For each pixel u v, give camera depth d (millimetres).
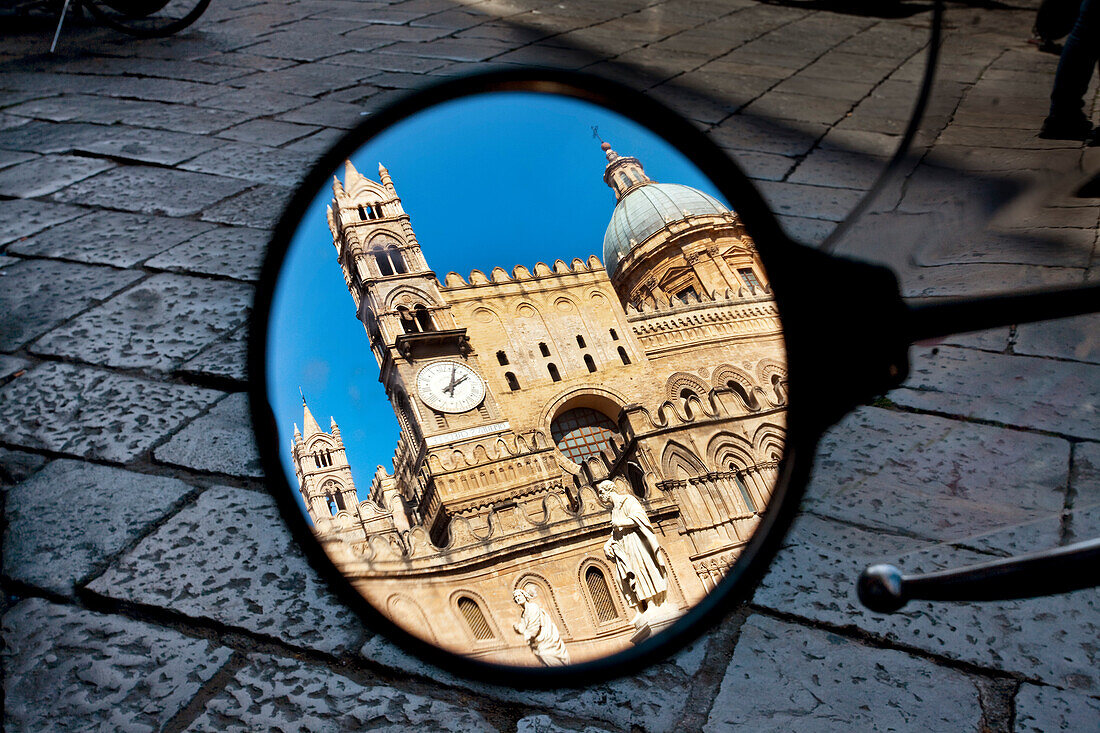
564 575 1713
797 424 1163
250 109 6477
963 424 3018
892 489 2725
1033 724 1935
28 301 3848
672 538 1454
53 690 2006
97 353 3441
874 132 7496
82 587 2303
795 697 2025
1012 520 2553
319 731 1909
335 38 8828
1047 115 3613
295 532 1274
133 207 4777
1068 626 2148
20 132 5840
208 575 2322
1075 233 1986
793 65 9953
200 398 3148
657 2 12609
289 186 5074
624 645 1367
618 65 9133
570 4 11633
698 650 2143
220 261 4137
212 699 1981
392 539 1354
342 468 1339
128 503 2619
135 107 6418
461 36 9406
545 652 1341
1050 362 3242
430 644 1301
